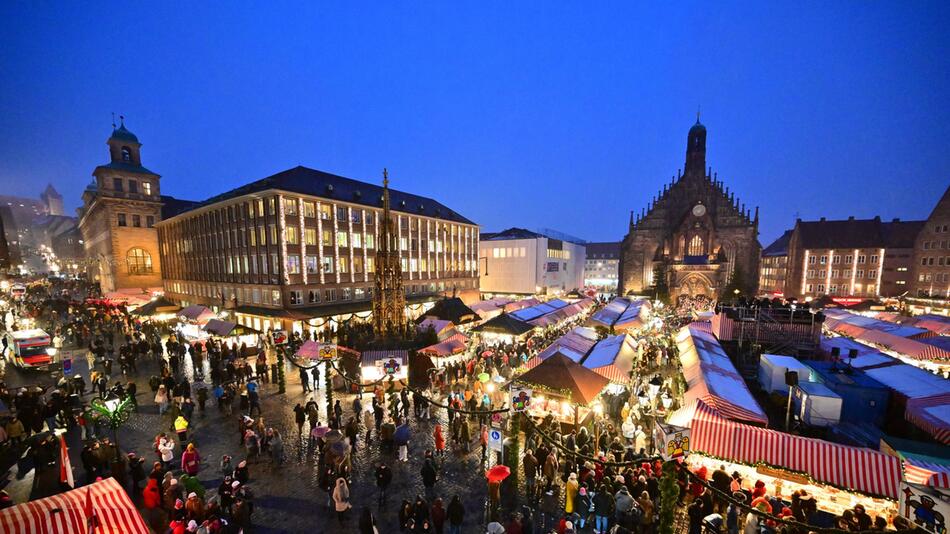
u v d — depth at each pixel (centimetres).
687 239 7131
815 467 1189
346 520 1209
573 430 1611
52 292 6619
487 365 2600
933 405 1577
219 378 2294
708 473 1305
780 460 1223
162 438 1454
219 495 1231
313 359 2347
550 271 7850
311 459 1557
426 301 5212
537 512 1250
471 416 1952
